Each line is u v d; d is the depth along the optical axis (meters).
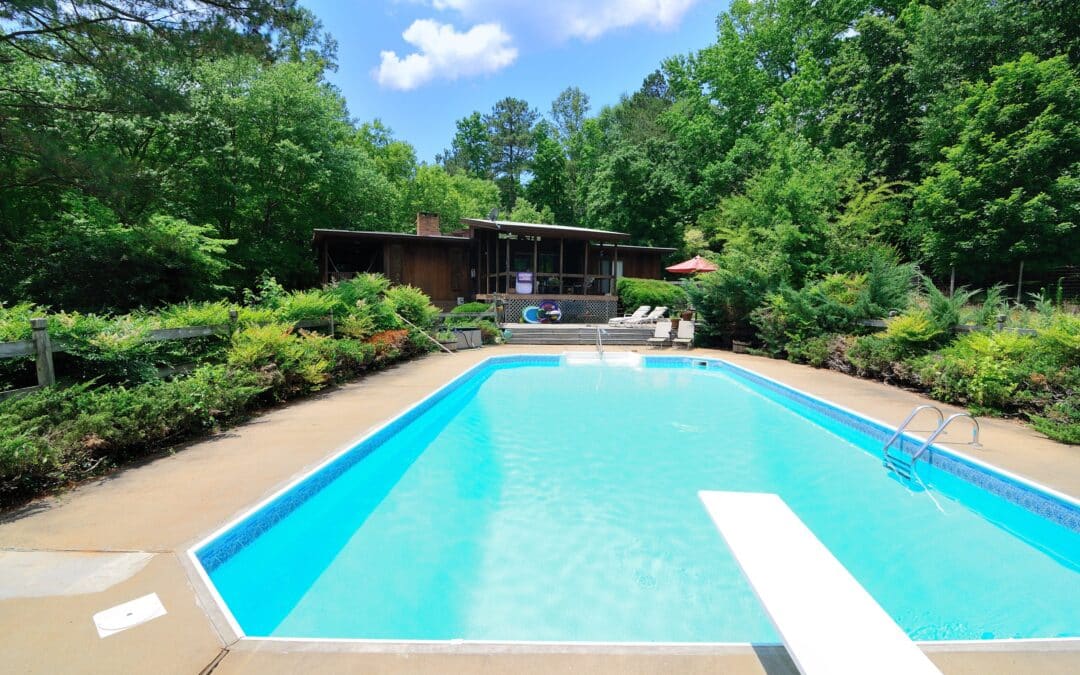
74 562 2.90
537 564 3.72
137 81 9.84
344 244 19.89
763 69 34.06
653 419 7.89
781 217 15.94
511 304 18.25
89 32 9.27
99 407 4.75
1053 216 15.93
